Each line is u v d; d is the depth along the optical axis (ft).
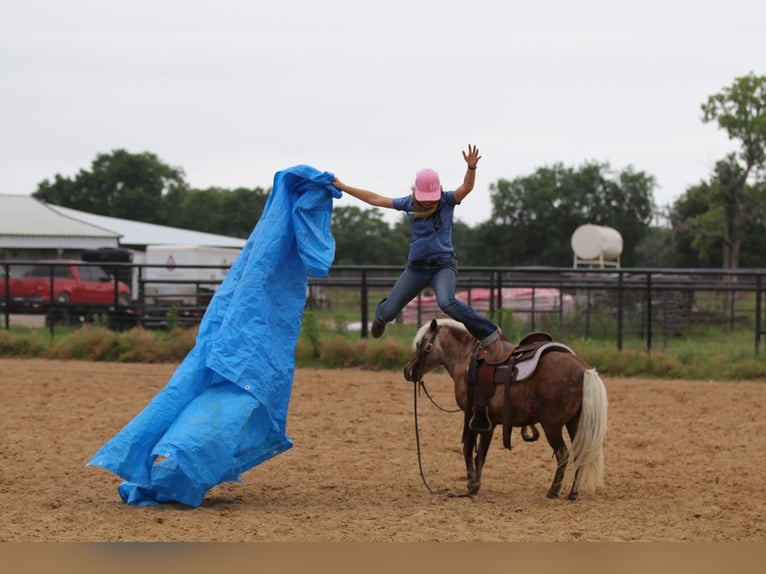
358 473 34.88
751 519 27.22
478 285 86.48
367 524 26.21
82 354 72.43
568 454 29.30
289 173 31.42
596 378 28.32
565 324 82.74
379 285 84.23
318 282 84.12
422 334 31.91
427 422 46.01
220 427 28.43
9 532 24.54
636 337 82.74
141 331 74.33
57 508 28.19
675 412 49.88
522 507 28.84
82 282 97.91
